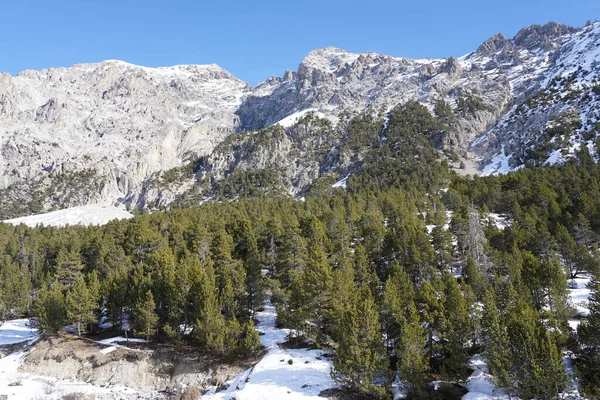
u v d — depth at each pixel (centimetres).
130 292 6656
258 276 6494
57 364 5994
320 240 7412
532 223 8150
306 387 4288
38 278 8906
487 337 4075
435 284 5238
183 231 9325
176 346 5897
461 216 9456
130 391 5269
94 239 9612
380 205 12138
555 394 3284
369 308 4272
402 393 4019
